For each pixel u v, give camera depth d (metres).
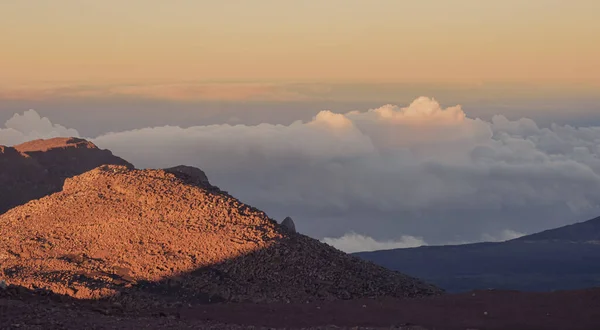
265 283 162.25
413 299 152.00
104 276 160.62
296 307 147.12
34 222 185.75
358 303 149.88
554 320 132.12
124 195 190.50
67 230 179.50
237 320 135.25
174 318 124.44
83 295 150.50
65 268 163.12
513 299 145.38
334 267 172.38
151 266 164.75
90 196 191.88
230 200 190.12
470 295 150.00
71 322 105.56
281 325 131.25
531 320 132.75
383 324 132.88
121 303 148.38
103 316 115.81
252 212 186.62
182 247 170.75
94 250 171.50
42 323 102.06
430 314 139.25
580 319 131.88
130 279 160.88
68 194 197.88
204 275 162.75
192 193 189.75
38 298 126.31
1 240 178.62
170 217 180.75
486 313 137.75
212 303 155.25
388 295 166.00
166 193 188.88
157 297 154.88
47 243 175.00
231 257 167.50
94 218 182.62
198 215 180.88
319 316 139.38
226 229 176.62
